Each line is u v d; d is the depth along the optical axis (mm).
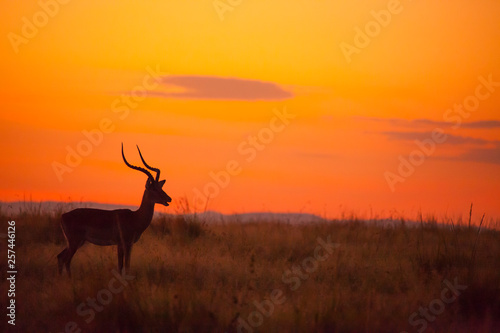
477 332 19375
